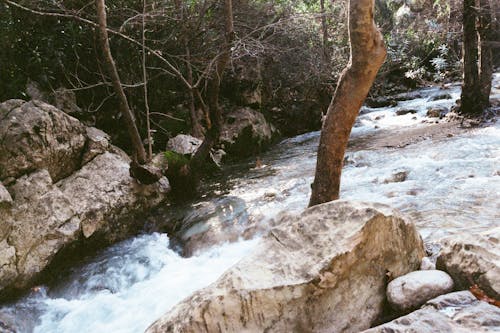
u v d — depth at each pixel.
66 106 7.08
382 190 5.21
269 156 9.42
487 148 6.46
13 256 4.02
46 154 4.80
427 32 18.59
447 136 7.70
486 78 8.72
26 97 6.52
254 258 2.44
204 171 7.73
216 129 6.97
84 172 5.37
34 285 4.24
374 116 11.87
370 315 2.40
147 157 6.05
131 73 7.96
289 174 7.14
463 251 2.34
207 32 8.48
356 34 3.19
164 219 5.76
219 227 5.04
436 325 1.86
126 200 5.52
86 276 4.50
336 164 3.68
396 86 16.77
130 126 5.58
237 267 2.39
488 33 8.49
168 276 4.23
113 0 7.17
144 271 4.48
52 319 3.88
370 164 6.64
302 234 2.54
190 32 7.95
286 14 9.40
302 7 12.06
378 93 15.87
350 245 2.37
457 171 5.54
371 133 9.84
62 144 5.07
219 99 10.45
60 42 7.09
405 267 2.61
